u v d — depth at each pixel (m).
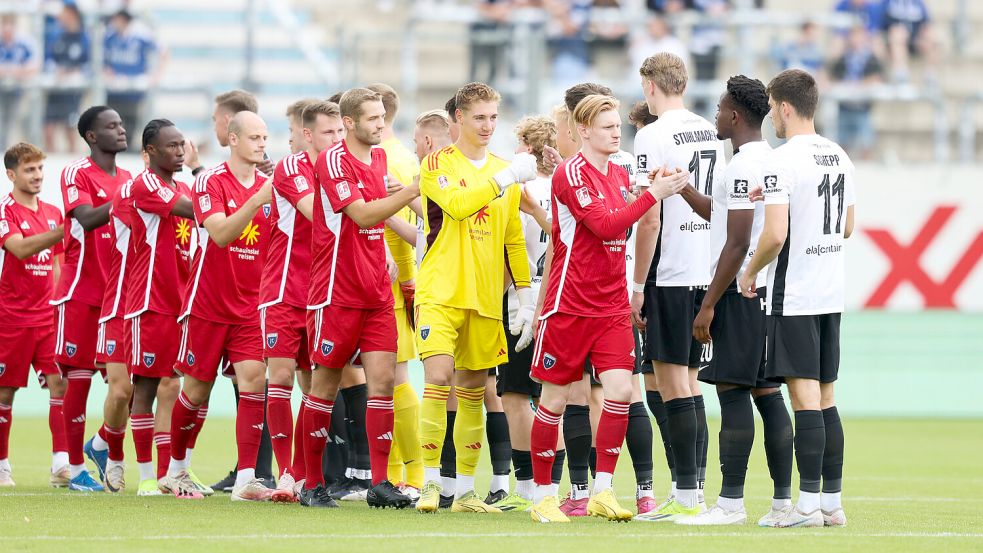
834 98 60.94
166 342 28.73
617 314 23.41
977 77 64.94
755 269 22.91
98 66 54.94
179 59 65.06
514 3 64.50
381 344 25.31
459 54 63.31
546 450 23.77
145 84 55.53
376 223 24.45
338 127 27.09
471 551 19.17
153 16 65.88
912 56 64.62
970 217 57.25
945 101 64.06
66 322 30.30
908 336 57.91
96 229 30.67
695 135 25.08
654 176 22.81
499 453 27.33
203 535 20.94
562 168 23.30
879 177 57.06
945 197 57.16
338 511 24.77
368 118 24.95
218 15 66.31
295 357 27.12
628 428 25.61
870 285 57.50
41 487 31.02
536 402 29.41
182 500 27.06
